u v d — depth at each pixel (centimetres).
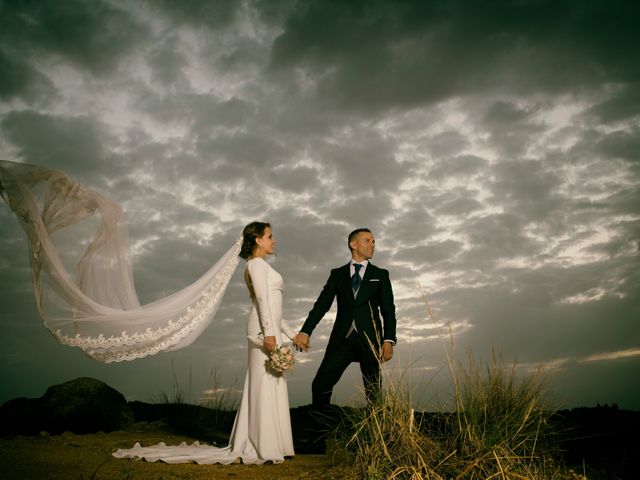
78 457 441
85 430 664
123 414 698
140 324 445
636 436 494
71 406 675
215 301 480
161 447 504
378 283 532
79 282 438
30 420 662
